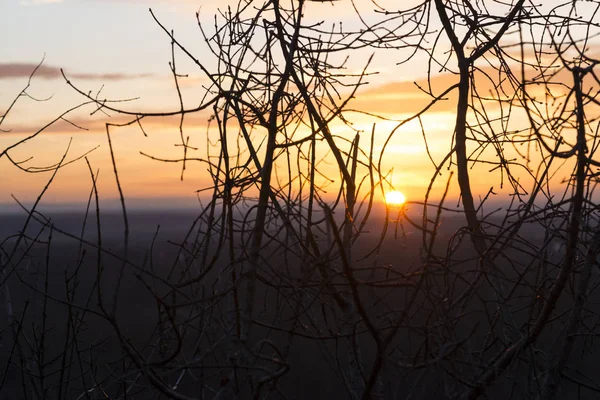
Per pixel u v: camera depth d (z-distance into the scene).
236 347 3.18
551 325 3.69
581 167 2.91
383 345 2.82
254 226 3.27
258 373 3.37
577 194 2.95
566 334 3.28
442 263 3.07
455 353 3.23
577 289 3.24
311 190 3.30
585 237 3.24
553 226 3.30
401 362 3.13
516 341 3.37
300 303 3.18
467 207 3.66
